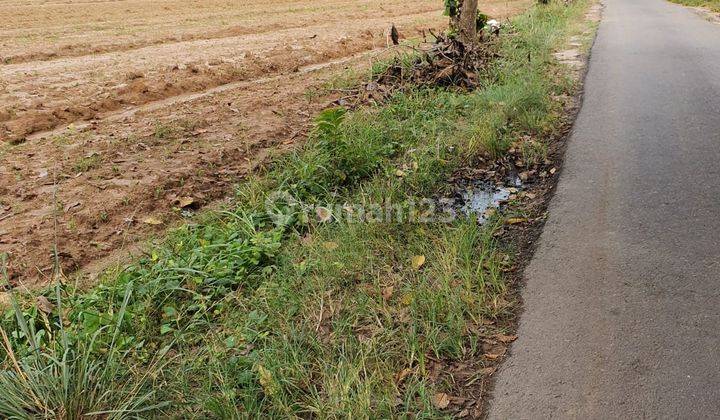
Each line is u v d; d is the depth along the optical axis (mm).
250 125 7199
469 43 10031
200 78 9984
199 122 7230
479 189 5262
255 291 3670
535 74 8781
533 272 3770
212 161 5938
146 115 7852
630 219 4363
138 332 3246
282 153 6078
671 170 5219
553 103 7641
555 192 4977
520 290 3582
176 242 4285
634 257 3842
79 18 19281
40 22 18047
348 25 18641
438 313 3271
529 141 6285
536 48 11281
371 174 5586
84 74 10695
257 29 17328
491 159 5938
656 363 2885
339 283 3680
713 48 11695
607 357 2947
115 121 7582
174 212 4914
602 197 4777
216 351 3090
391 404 2666
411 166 5660
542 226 4395
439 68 8859
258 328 3307
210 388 2795
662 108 7203
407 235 4254
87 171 5730
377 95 8211
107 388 2639
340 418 2613
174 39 15148
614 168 5352
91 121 7758
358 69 10672
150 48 13922
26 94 9070
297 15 21469
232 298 3578
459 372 2918
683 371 2824
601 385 2768
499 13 21172
